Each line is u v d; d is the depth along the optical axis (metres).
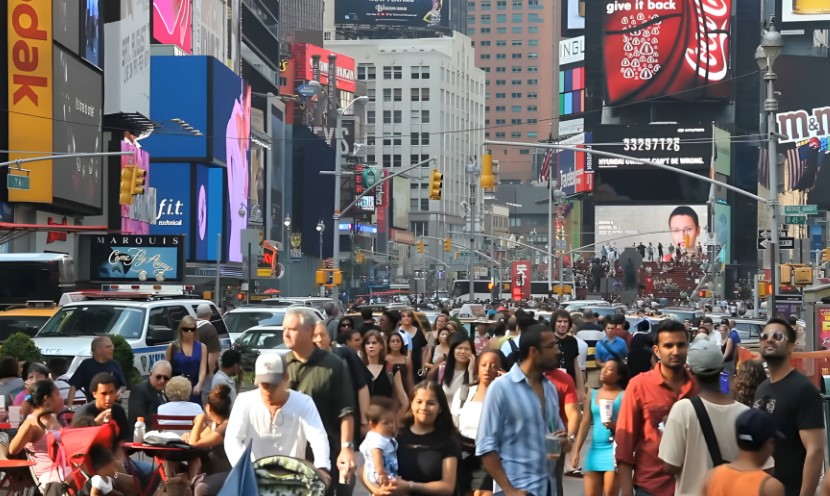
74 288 65.12
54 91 90.00
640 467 14.79
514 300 123.75
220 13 180.12
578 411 17.50
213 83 153.50
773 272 57.22
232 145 164.88
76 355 34.41
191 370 26.61
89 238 100.62
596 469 18.41
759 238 61.50
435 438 14.93
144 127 116.88
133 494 18.47
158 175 151.25
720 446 12.78
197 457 18.47
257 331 42.50
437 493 14.79
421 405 14.79
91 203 99.50
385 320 29.03
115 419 19.61
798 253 61.12
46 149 88.94
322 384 15.72
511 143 56.19
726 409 12.88
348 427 15.60
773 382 13.95
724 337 42.31
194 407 21.42
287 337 15.81
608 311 61.69
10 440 21.17
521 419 14.33
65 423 21.53
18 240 91.12
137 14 121.94
